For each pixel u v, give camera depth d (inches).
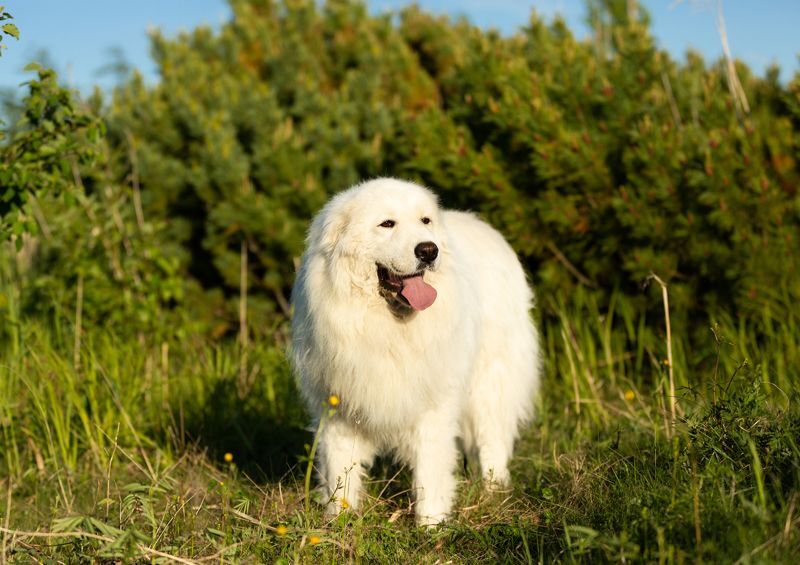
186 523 138.4
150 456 195.2
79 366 216.1
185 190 300.0
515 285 178.7
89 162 187.9
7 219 178.5
